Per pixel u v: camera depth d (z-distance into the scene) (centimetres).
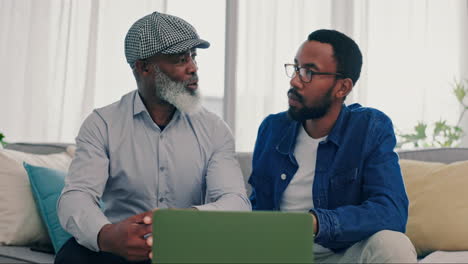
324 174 174
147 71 188
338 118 178
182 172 187
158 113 192
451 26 324
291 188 179
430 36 324
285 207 180
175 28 187
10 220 195
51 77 327
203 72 331
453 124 319
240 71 328
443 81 322
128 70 328
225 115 323
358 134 175
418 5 325
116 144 185
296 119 176
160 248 109
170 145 187
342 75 174
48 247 202
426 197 192
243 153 223
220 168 186
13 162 205
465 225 183
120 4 329
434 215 187
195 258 109
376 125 174
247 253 109
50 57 327
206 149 190
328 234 150
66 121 324
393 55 325
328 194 174
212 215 110
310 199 177
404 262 137
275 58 327
